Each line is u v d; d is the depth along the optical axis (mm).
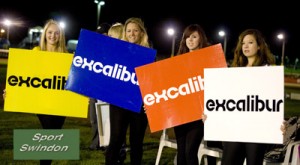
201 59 4332
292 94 20156
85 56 4547
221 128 3908
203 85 4316
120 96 4566
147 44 4848
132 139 4789
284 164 4637
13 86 4598
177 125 4363
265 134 3766
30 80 4598
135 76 4559
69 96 4645
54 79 4613
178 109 4352
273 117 3744
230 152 3887
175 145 5516
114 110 4676
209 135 3951
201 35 4562
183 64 4344
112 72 4562
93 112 6621
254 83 3803
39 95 4617
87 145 6945
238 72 3855
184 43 4672
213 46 4332
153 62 4520
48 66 4602
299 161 4445
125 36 4832
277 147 5078
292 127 4992
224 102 3902
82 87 4551
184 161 4441
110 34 5613
